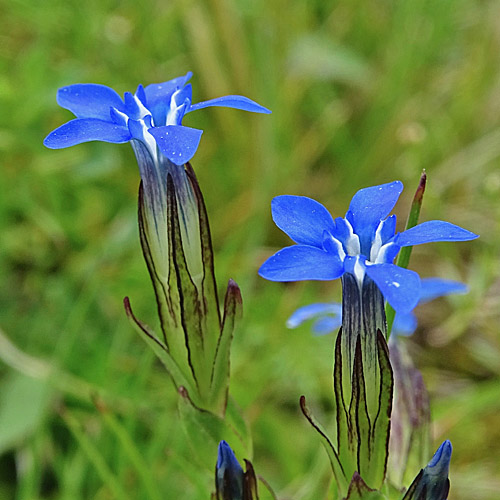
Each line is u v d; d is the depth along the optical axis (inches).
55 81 8.0
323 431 4.6
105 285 7.5
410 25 9.7
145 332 4.8
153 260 4.7
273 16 9.3
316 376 7.2
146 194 4.7
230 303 4.7
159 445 6.0
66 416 5.6
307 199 4.4
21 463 6.3
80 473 6.1
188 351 4.8
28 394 6.5
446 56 10.0
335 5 10.0
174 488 6.2
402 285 4.1
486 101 9.4
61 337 7.0
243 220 8.3
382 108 9.3
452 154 9.2
